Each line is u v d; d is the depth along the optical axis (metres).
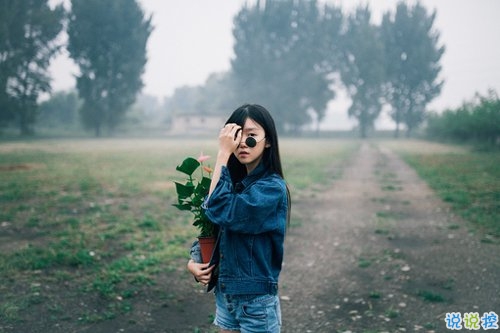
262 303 1.89
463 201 10.20
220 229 1.95
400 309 4.43
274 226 1.84
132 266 5.48
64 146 36.50
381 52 73.44
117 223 7.88
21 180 13.26
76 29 58.66
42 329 3.80
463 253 6.29
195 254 2.07
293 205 10.56
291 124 79.69
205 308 4.42
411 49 75.31
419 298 4.70
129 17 61.00
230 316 2.02
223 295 1.99
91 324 3.96
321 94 77.19
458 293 4.83
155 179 14.31
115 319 4.08
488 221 8.05
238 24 77.12
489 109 31.78
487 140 35.47
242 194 1.83
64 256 5.70
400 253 6.41
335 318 4.25
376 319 4.20
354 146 45.00
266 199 1.80
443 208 9.78
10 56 49.84
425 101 76.31
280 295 4.89
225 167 1.86
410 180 15.62
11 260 5.54
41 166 17.95
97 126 63.38
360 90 74.44
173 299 4.61
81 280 4.99
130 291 4.68
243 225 1.78
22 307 4.20
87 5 58.19
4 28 47.62
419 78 75.00
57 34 52.69
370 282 5.26
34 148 32.62
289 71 76.06
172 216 8.70
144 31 62.91
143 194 11.38
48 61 53.09
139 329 3.91
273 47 76.75
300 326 4.09
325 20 76.38
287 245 7.02
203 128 84.75
